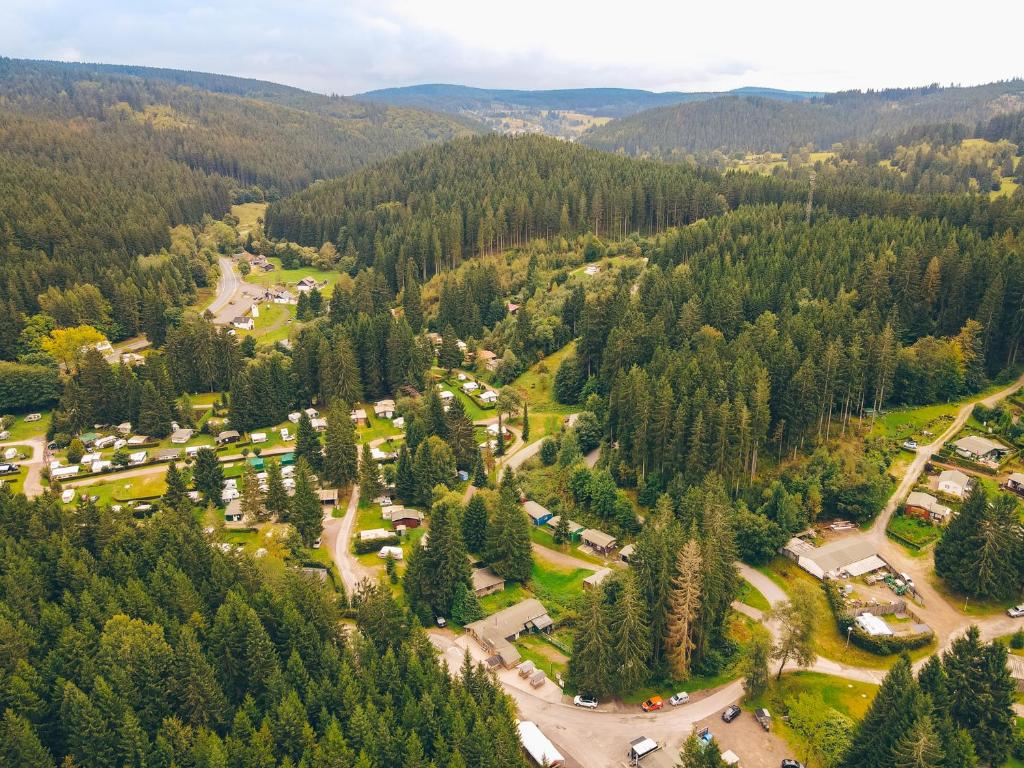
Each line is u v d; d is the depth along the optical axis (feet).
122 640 296.51
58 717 282.15
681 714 322.55
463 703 285.64
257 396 636.89
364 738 271.08
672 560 347.97
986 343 545.03
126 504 504.84
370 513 507.71
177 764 262.06
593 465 533.55
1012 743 283.18
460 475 544.62
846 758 280.10
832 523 449.06
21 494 419.33
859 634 357.41
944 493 447.42
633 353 589.73
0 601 320.29
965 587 375.25
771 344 512.22
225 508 508.53
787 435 484.33
